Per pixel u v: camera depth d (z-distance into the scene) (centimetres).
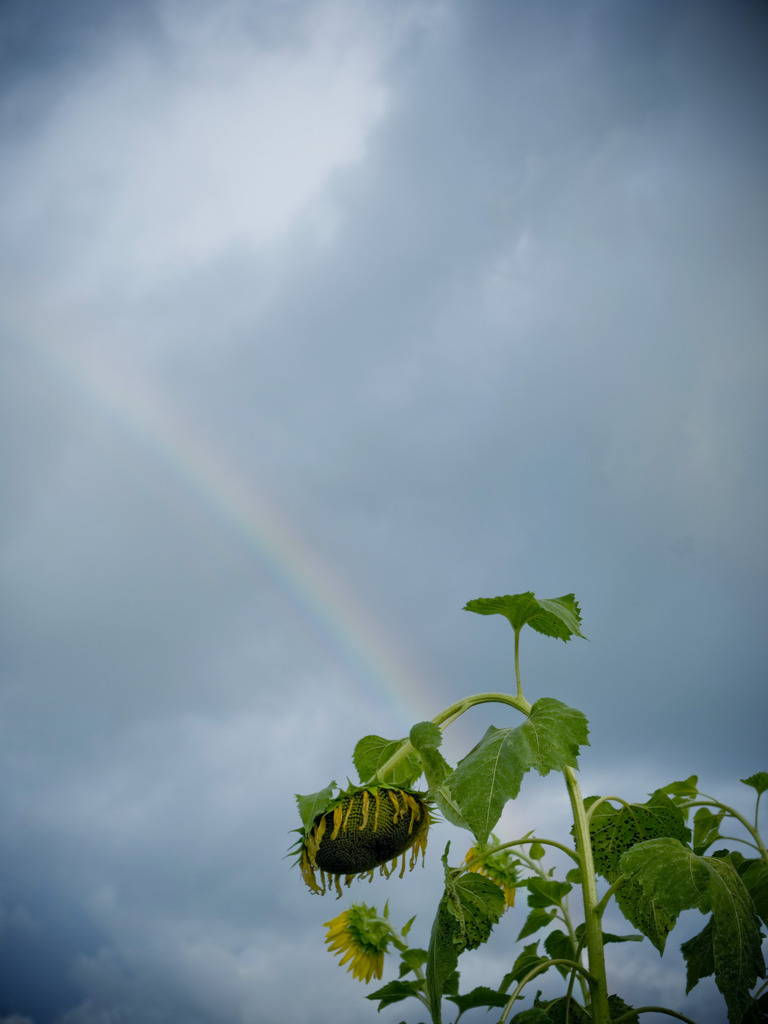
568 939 186
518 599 159
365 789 162
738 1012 128
